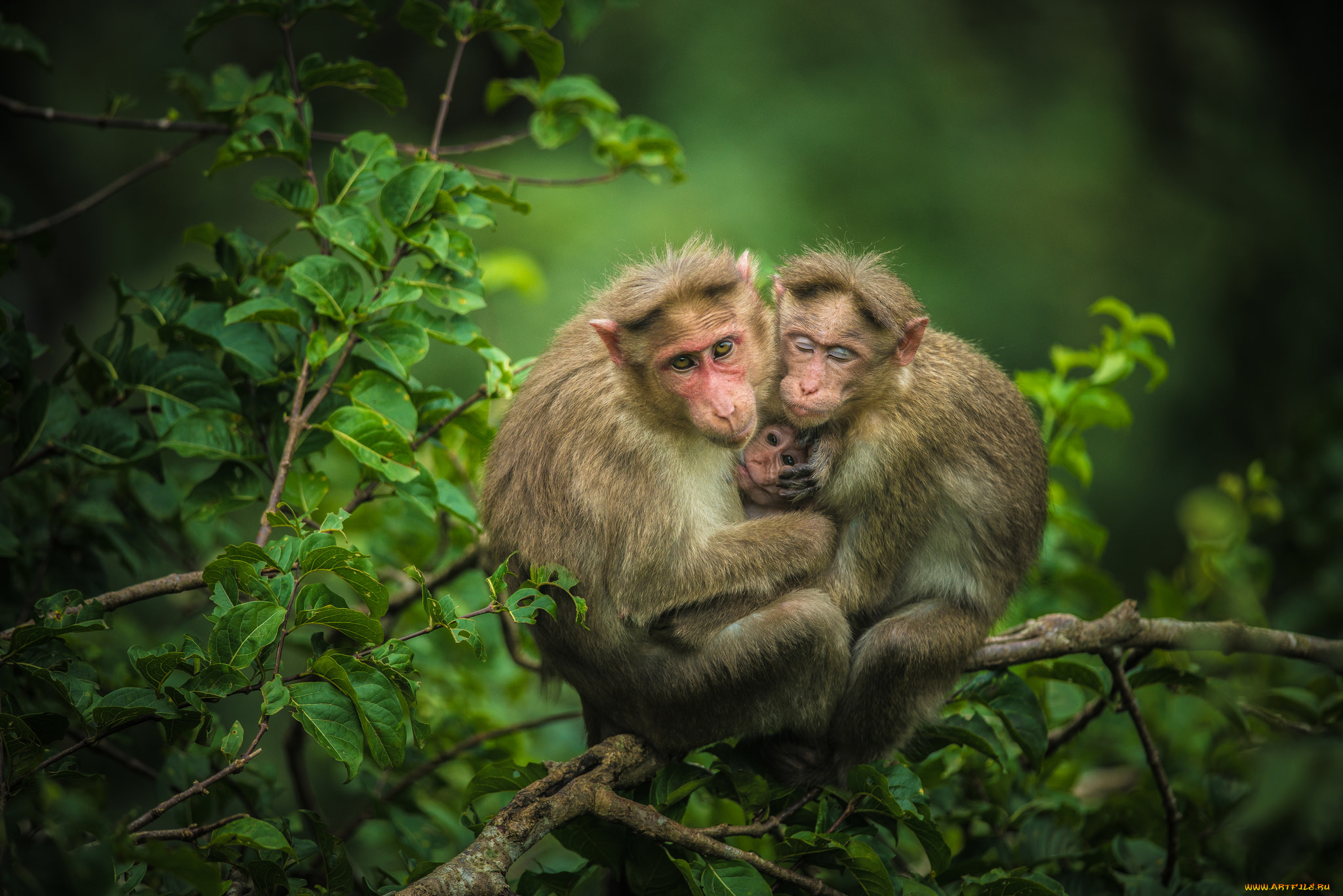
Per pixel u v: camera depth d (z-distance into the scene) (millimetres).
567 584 6809
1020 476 8703
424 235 7480
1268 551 12344
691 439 8000
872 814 6973
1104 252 24656
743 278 8352
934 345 8938
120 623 9547
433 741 9625
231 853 5676
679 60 24656
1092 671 7887
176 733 5824
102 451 7332
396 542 10461
